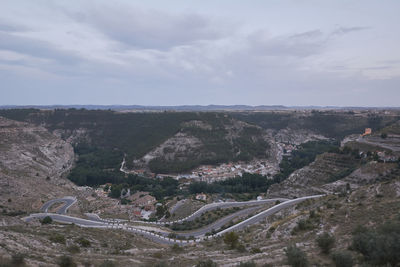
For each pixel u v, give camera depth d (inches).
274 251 1786.4
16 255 1306.6
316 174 5388.8
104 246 2202.3
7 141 7081.7
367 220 1988.2
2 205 3959.2
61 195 5285.4
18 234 1843.0
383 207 2169.0
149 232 3405.5
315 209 2726.4
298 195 5068.9
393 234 1298.0
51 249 1740.9
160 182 7524.6
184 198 5915.4
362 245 1341.0
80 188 6609.3
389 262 1192.8
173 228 4015.8
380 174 4392.2
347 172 4970.5
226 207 4938.5
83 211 4753.9
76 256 1660.9
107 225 3688.5
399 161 4554.6
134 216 4963.1
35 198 4626.0
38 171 6515.8
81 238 2202.3
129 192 6683.1
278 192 5511.8
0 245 1482.5
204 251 2194.9
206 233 3469.5
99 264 1557.6
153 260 1836.9
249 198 5851.4
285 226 2415.1
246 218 3848.4
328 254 1517.0
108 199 6087.6
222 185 6983.3
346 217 2187.5
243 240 2551.7
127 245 2400.3
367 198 2647.6
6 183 4542.3
